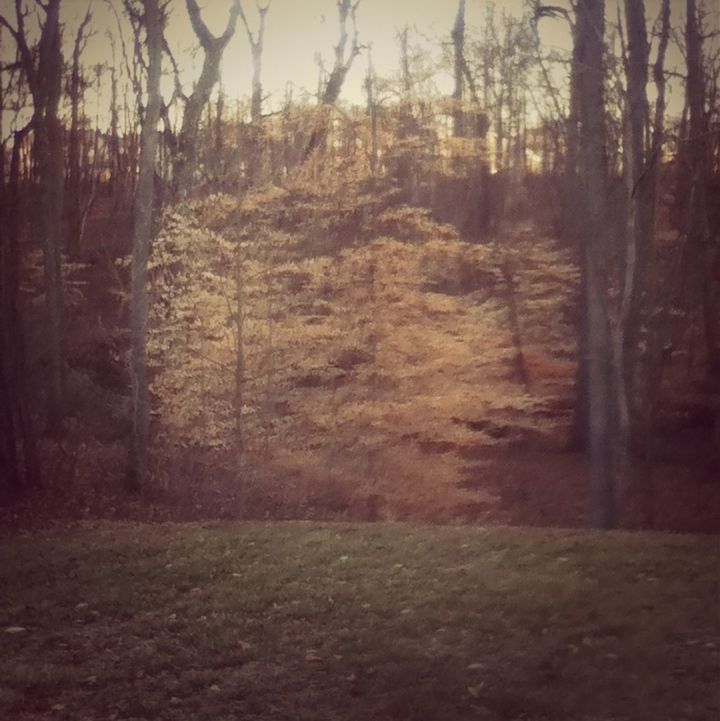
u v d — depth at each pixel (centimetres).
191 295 1528
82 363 1978
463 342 1606
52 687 593
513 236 1891
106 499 1477
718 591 737
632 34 1406
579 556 870
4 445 1477
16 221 1484
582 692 546
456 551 915
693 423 1909
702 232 1944
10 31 1497
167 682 601
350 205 1574
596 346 1420
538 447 1844
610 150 1572
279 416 1570
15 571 893
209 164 1669
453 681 571
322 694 570
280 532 1054
